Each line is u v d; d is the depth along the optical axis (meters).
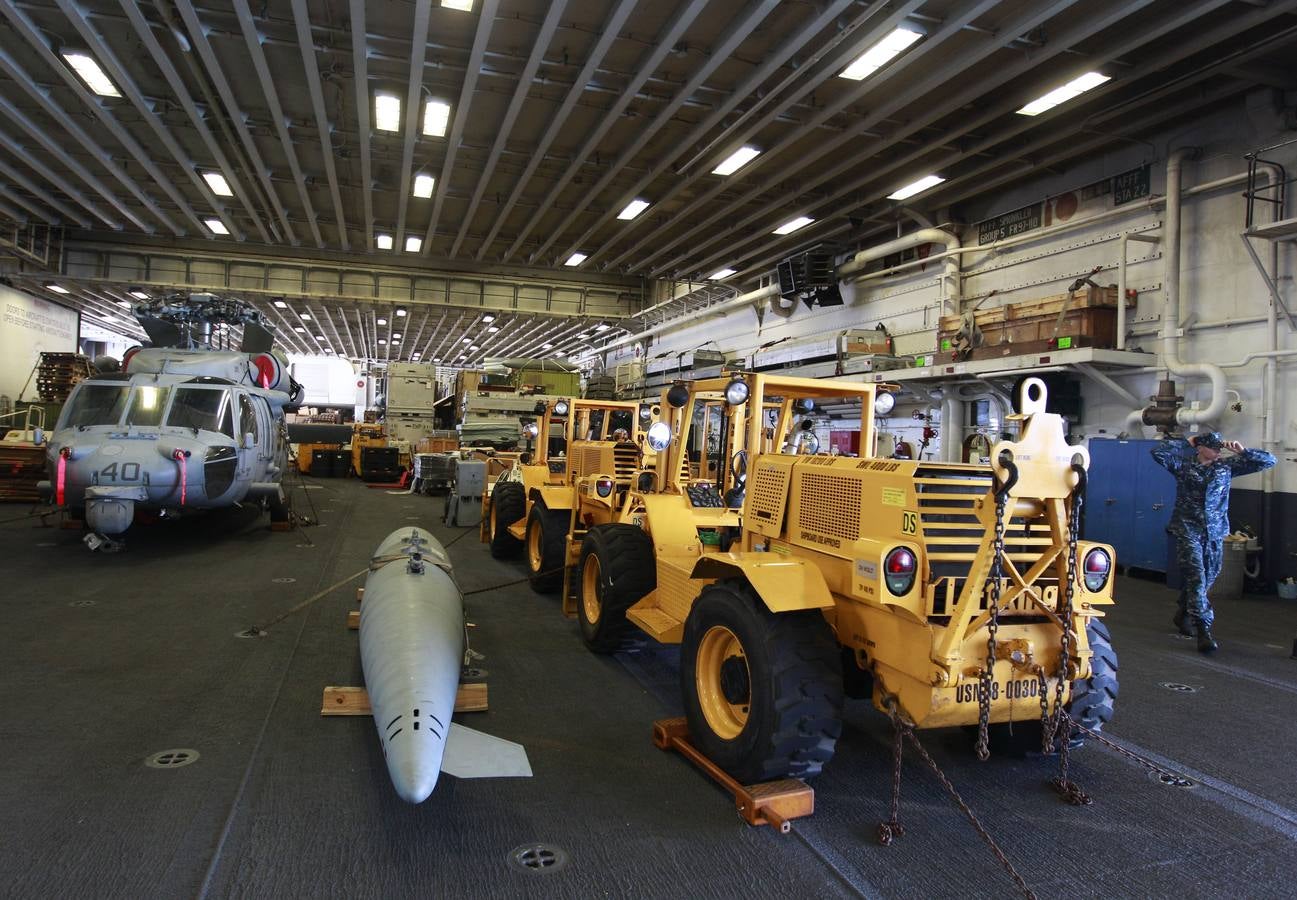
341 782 3.41
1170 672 5.75
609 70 9.47
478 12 8.12
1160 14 7.25
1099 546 3.28
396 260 20.84
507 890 2.65
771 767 3.21
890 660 3.20
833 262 15.39
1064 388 10.74
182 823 3.00
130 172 14.21
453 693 3.61
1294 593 8.46
